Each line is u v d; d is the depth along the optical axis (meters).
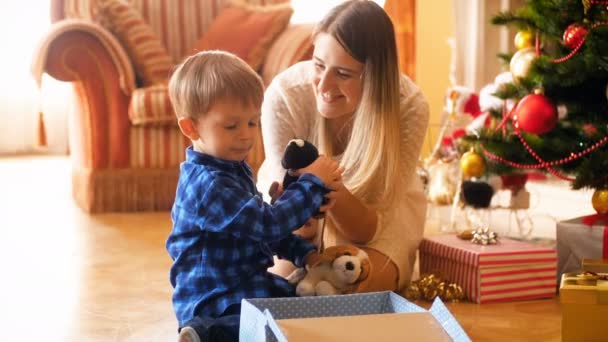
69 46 3.38
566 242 2.18
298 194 1.57
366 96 1.80
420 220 2.12
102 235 2.93
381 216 1.94
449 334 1.34
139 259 2.51
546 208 3.34
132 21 3.73
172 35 3.84
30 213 3.42
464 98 3.00
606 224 2.15
